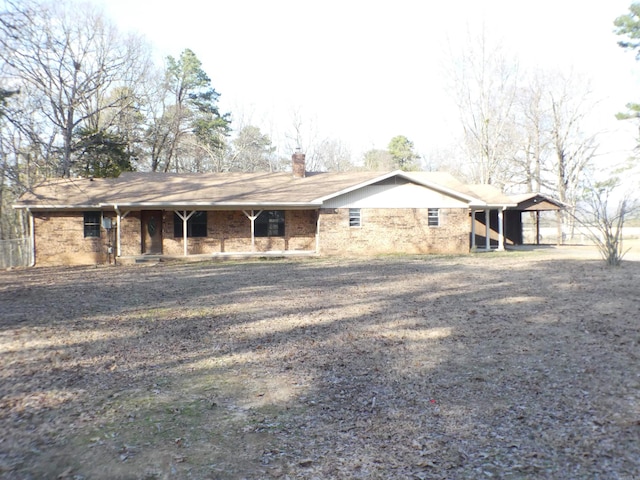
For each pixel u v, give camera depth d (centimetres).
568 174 4059
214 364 627
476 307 973
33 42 1468
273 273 1652
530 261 1958
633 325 777
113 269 1922
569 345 674
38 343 739
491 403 478
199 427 437
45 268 2041
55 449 395
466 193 2619
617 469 346
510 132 4125
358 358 641
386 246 2377
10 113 1595
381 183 2373
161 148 3997
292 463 371
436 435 412
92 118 3516
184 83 4397
